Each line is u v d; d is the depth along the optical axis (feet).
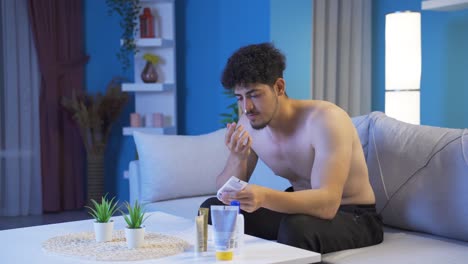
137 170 11.34
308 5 14.30
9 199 16.71
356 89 14.64
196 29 16.94
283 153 7.25
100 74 17.79
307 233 6.11
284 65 6.73
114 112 16.98
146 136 10.97
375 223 6.89
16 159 16.70
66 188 17.37
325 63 14.53
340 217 6.61
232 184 5.91
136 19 17.17
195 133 17.38
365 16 14.49
